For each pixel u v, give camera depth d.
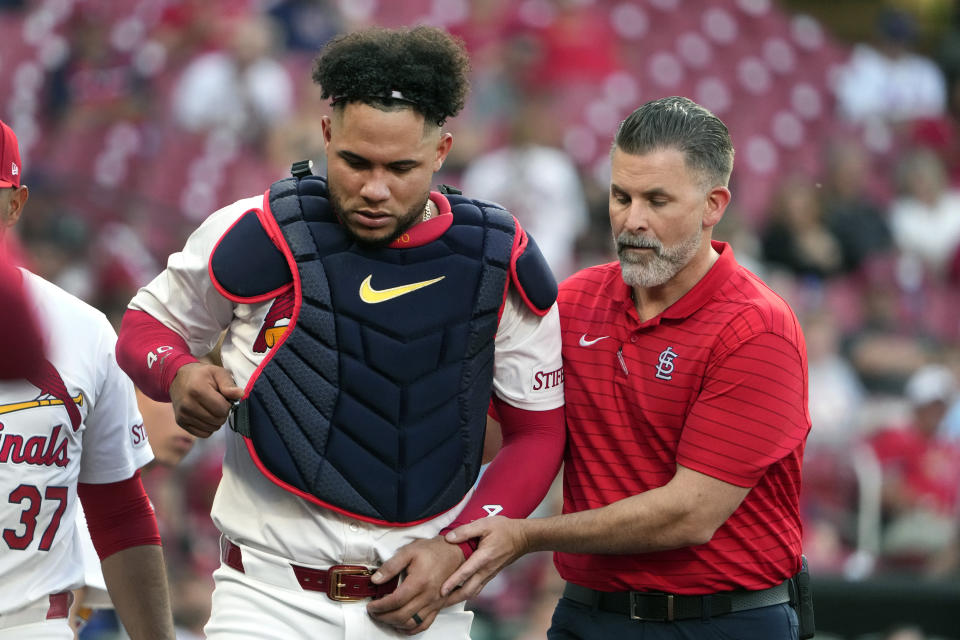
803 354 9.82
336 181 8.59
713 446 9.46
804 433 9.74
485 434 10.31
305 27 33.03
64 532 9.25
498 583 20.44
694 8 37.19
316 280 8.77
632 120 9.49
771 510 9.89
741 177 34.38
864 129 36.62
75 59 33.00
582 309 10.21
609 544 9.40
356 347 8.78
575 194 28.95
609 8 36.47
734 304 9.68
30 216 26.72
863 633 18.77
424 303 8.90
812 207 31.22
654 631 9.89
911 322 30.91
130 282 26.30
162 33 32.44
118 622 18.08
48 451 8.96
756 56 37.19
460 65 8.77
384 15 34.34
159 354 8.80
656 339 9.77
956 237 33.19
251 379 8.79
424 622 8.96
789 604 10.18
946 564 22.69
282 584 8.99
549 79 32.53
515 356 9.52
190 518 19.94
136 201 27.80
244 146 30.47
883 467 23.62
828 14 41.53
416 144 8.48
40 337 4.22
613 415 9.87
